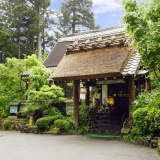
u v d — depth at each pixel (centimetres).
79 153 707
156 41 674
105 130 1228
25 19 2848
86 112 1331
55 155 679
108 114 1481
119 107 1534
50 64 1822
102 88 1623
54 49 1945
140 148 787
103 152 722
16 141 965
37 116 1373
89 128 1283
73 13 3384
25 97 1750
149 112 811
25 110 1560
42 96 1292
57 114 1365
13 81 1766
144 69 1102
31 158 640
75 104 1250
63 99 1355
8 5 3089
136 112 901
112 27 1828
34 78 1470
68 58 1288
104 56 1142
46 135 1175
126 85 1526
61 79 1216
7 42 2806
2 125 1586
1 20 2944
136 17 743
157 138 816
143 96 1009
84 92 1484
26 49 3178
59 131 1212
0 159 629
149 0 760
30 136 1136
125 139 966
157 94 973
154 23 717
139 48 714
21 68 1678
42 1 2892
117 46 1154
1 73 1669
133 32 749
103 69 1069
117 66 1040
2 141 967
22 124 1409
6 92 1748
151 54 698
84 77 1137
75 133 1188
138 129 902
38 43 2906
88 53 1230
